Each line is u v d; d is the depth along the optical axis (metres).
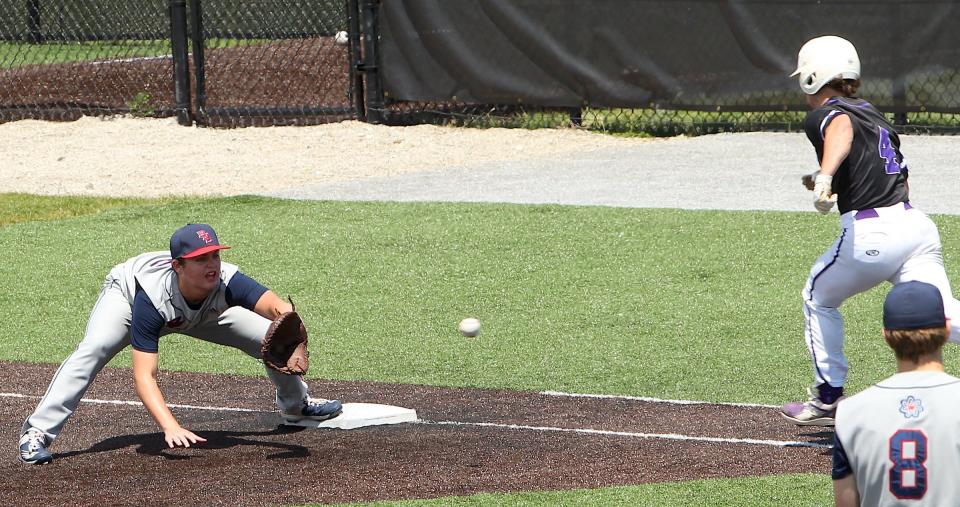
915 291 11.89
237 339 22.12
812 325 20.88
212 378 27.17
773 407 23.66
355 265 36.19
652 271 34.34
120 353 29.47
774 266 34.34
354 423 23.08
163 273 20.84
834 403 20.86
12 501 19.20
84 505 18.95
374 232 40.00
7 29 76.56
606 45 57.06
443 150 55.50
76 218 43.53
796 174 46.84
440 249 37.62
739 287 32.47
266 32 70.56
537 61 58.38
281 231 40.56
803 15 54.03
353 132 59.50
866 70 53.81
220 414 24.41
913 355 11.84
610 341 28.56
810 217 39.56
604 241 37.78
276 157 54.81
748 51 55.06
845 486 11.98
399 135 58.75
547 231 39.28
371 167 52.22
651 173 48.50
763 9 54.50
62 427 22.05
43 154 56.97
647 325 29.64
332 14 68.94
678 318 30.08
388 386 25.98
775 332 28.70
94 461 21.34
